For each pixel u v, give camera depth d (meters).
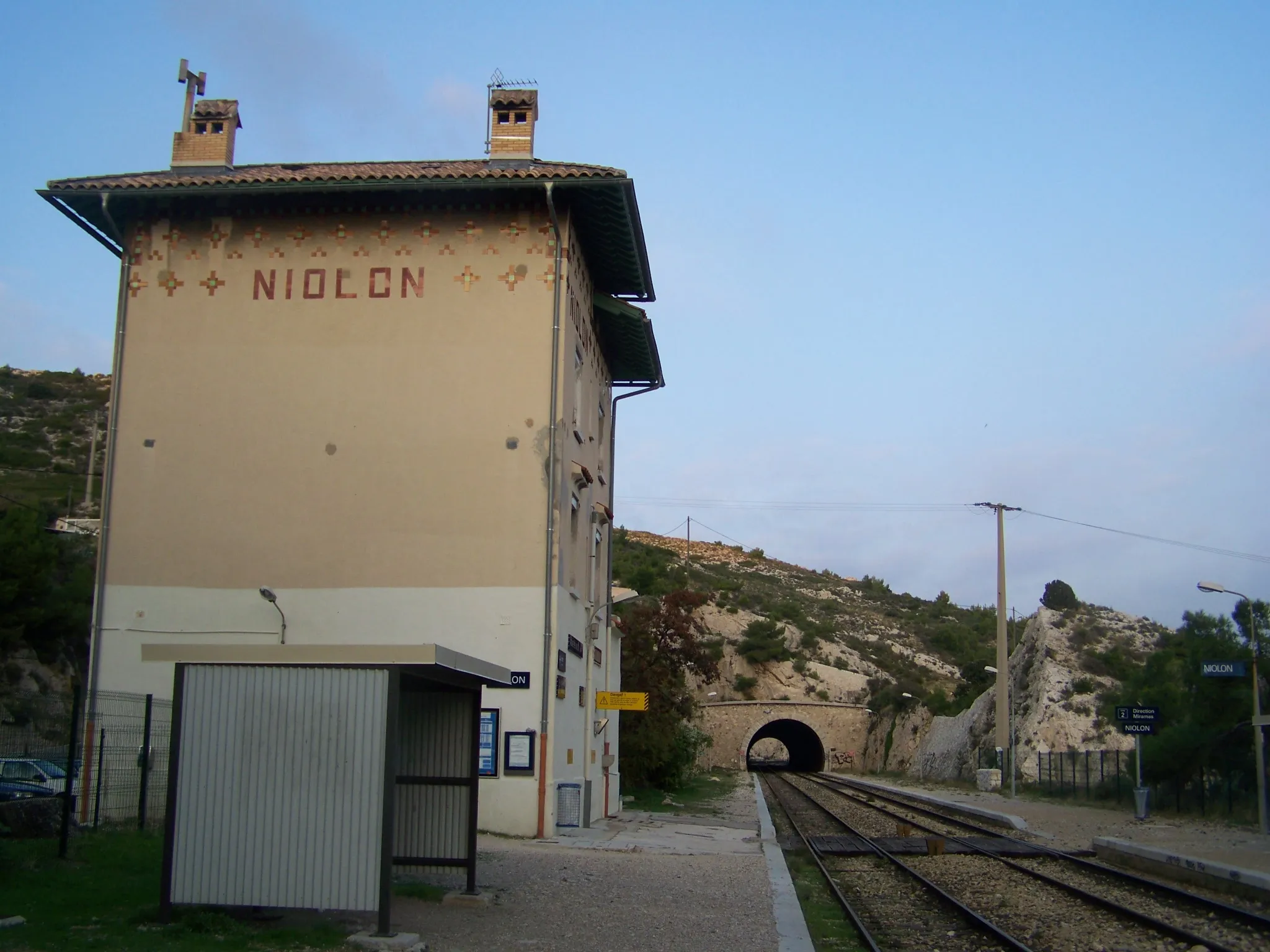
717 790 42.47
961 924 12.13
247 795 9.60
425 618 19.64
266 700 9.73
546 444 20.02
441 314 20.50
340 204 20.83
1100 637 59.50
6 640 34.31
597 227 21.81
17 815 13.30
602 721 24.39
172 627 19.86
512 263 20.50
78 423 73.88
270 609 19.84
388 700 9.61
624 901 12.32
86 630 37.72
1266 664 29.48
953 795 44.09
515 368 20.25
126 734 18.59
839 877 16.67
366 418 20.36
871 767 79.50
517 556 19.72
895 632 113.44
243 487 20.28
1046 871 17.20
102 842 13.78
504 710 19.17
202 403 20.58
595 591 25.48
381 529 20.00
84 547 43.69
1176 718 34.16
